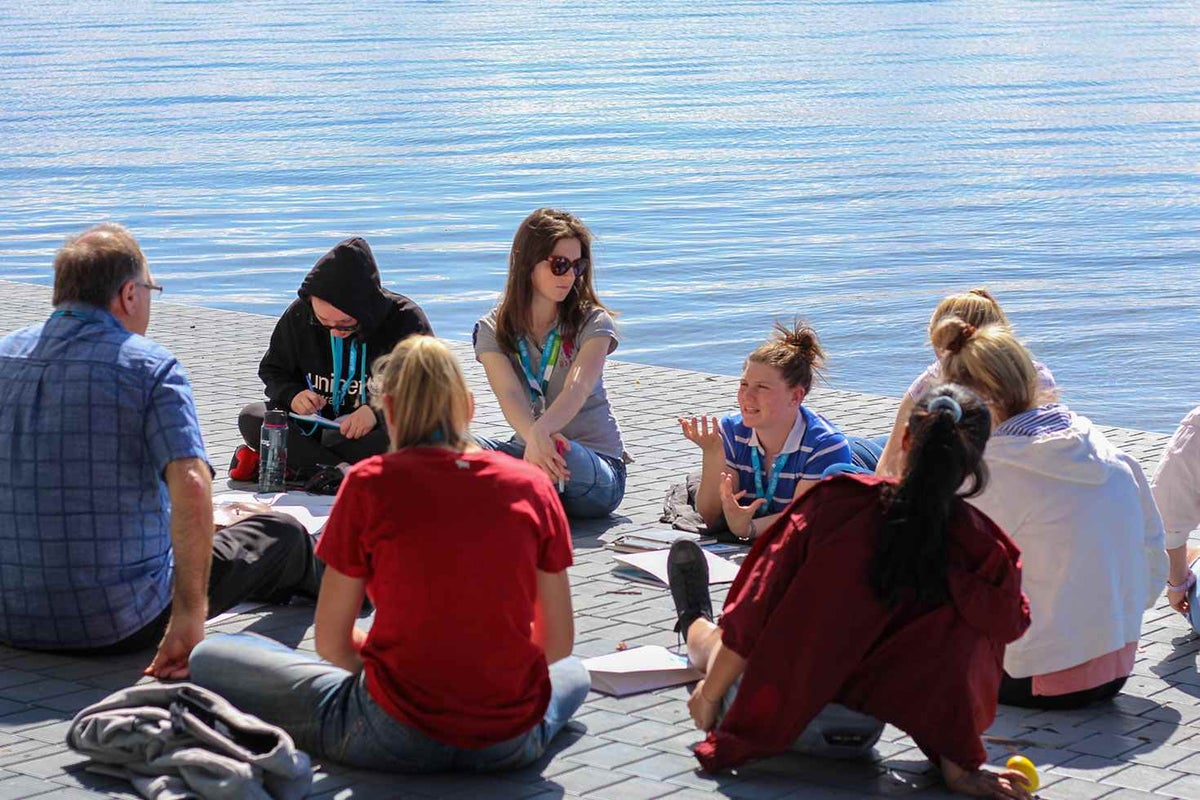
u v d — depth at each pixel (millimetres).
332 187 32469
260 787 5547
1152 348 18484
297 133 42406
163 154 37781
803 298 21453
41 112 47281
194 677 6281
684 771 6082
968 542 5855
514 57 70812
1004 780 5926
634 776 6016
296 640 7539
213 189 31969
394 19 101438
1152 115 48719
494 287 21688
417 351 5871
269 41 80375
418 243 25500
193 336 15984
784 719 5930
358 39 82375
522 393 9742
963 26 96188
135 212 28812
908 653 5875
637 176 34656
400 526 5695
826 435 9375
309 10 113312
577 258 9617
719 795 5844
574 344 9789
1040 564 6949
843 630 5840
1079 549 6918
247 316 17359
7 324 16344
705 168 36219
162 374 6965
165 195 31125
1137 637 7160
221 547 7508
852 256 24984
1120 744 6629
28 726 6371
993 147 40812
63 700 6664
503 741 5879
